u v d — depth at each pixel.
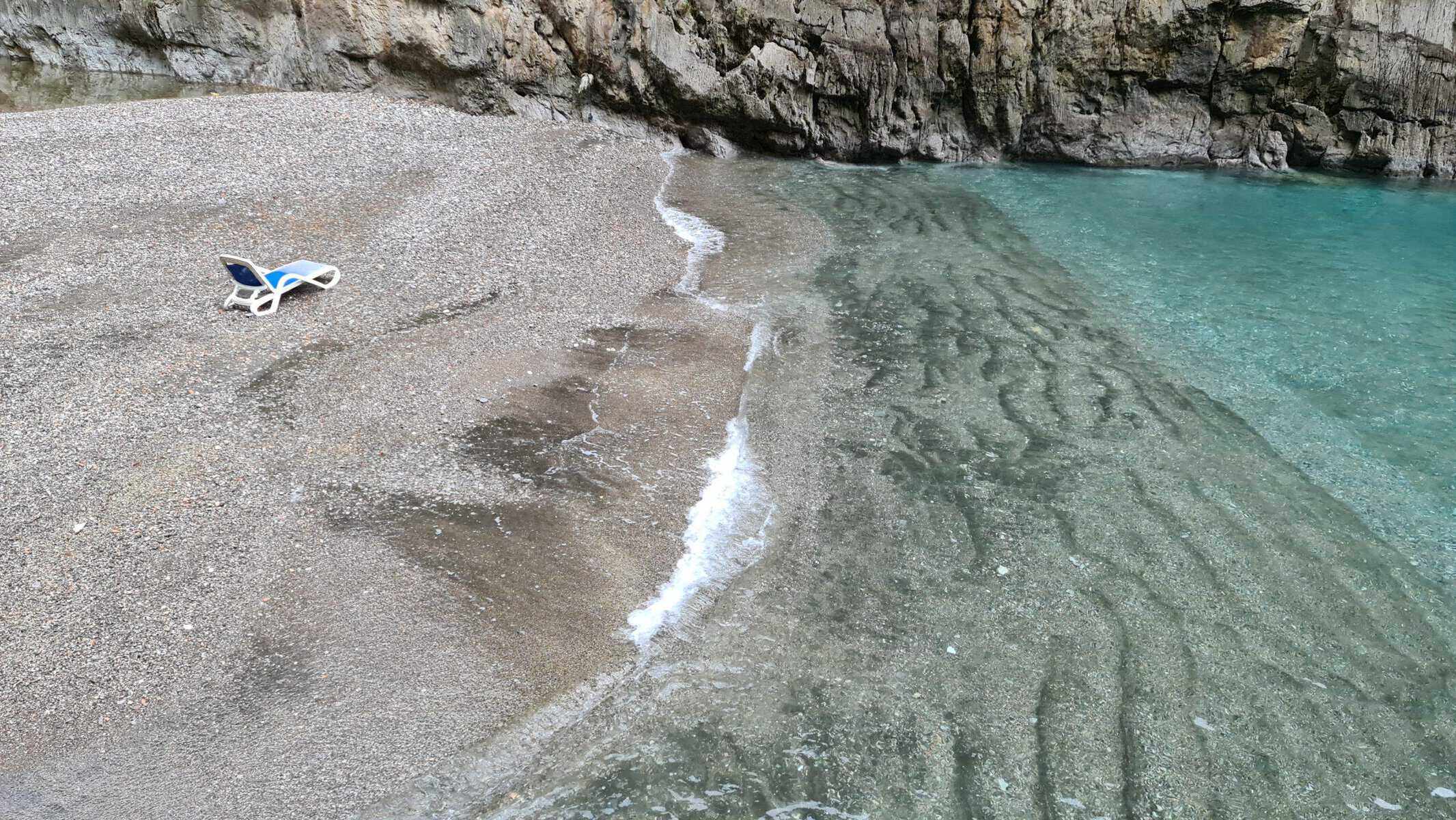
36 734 5.27
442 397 9.36
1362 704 5.79
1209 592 6.78
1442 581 6.89
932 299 12.48
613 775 5.25
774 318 11.91
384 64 20.42
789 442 8.96
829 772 5.27
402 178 15.84
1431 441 8.81
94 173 14.34
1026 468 8.39
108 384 8.93
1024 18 19.30
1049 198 17.66
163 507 7.24
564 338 11.01
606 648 6.22
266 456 8.05
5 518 6.96
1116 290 12.83
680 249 14.48
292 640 6.07
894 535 7.50
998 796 5.12
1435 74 18.83
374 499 7.63
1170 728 5.59
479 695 5.74
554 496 7.91
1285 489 8.04
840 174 19.62
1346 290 12.88
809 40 19.88
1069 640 6.32
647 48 19.84
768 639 6.36
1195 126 20.16
